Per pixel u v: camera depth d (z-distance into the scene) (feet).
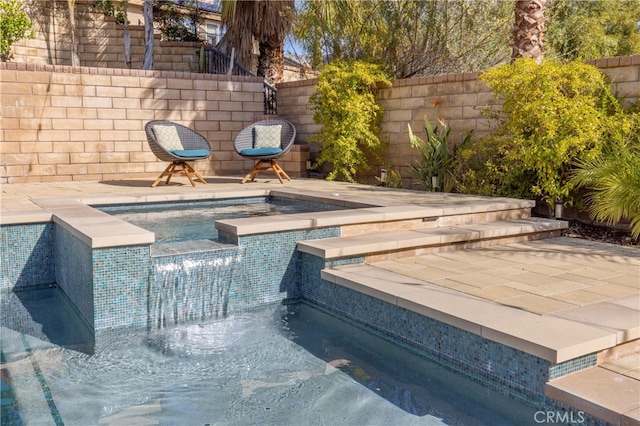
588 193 18.89
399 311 10.88
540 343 7.95
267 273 13.74
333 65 27.61
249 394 8.75
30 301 14.14
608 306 9.98
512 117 19.58
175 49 44.68
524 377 8.30
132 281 11.84
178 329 12.06
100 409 8.19
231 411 8.14
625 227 18.29
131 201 20.44
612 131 17.88
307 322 12.51
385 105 27.63
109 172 29.81
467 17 29.43
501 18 29.68
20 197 20.12
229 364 10.01
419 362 10.09
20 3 37.76
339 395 8.71
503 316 9.34
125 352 10.61
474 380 9.21
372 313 11.66
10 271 14.94
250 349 10.79
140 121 30.35
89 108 29.01
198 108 31.78
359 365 9.95
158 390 8.90
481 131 23.29
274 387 9.02
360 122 26.68
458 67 30.99
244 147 27.48
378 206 17.47
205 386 9.04
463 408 8.23
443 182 23.75
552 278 12.21
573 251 15.29
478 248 15.80
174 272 12.35
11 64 27.02
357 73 26.55
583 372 8.07
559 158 18.34
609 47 40.32
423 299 10.42
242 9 36.78
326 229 14.65
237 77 32.68
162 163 31.12
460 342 9.48
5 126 27.17
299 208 20.20
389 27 29.43
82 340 11.26
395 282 11.81
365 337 11.46
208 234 15.42
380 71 27.14
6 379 9.33
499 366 8.73
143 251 11.91
